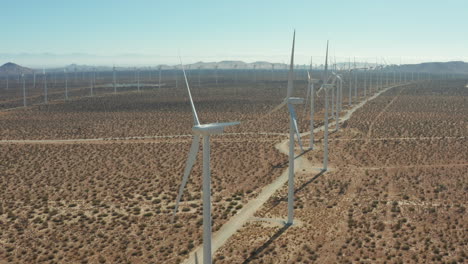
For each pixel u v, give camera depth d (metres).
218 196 79.50
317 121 171.75
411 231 61.12
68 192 84.25
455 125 153.62
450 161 100.62
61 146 129.88
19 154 119.25
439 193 77.38
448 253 54.06
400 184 83.50
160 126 166.25
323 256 54.06
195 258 54.62
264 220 66.75
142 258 55.59
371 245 56.69
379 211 69.50
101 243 60.50
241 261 53.22
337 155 109.81
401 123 160.25
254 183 87.38
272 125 162.25
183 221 67.62
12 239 62.38
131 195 81.12
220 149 120.75
